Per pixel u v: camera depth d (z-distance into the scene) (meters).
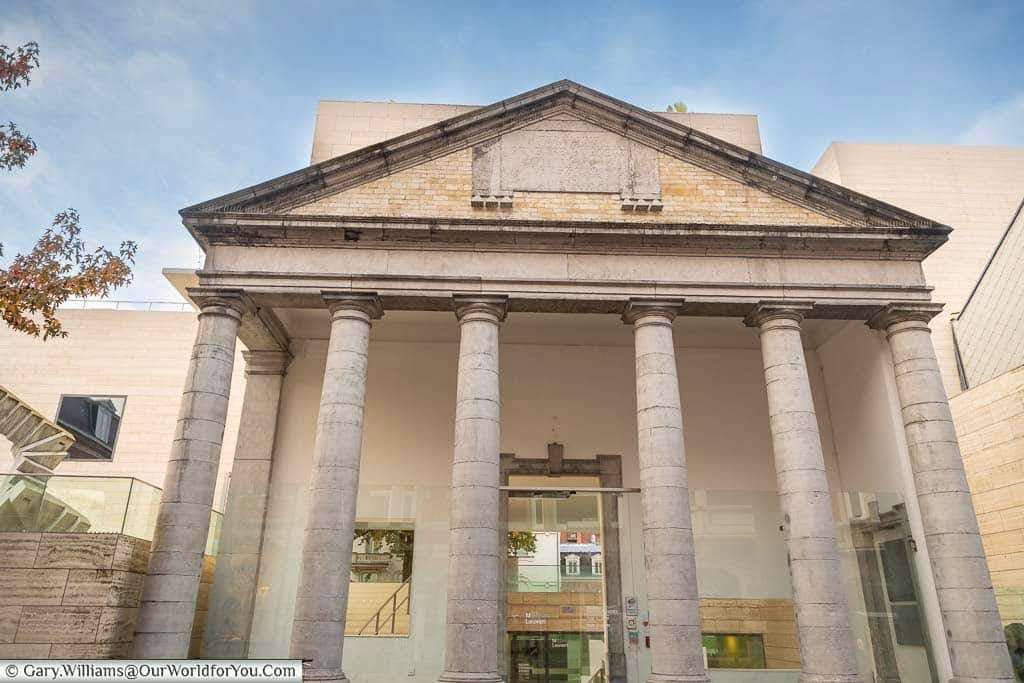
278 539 16.50
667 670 13.25
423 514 17.61
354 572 17.14
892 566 16.39
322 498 14.03
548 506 19.34
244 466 19.09
